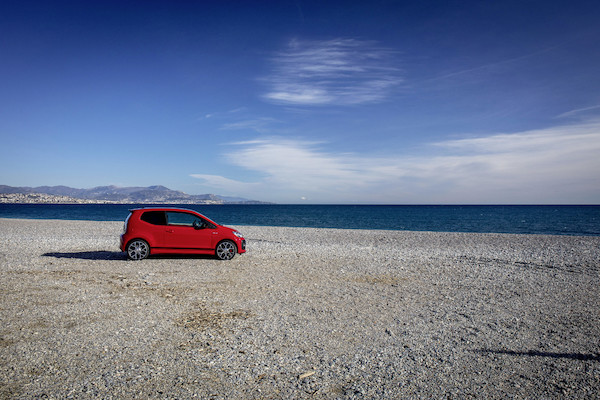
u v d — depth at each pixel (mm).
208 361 4426
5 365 4152
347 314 6512
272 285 8742
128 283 8570
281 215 74812
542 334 5680
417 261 12977
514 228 37969
